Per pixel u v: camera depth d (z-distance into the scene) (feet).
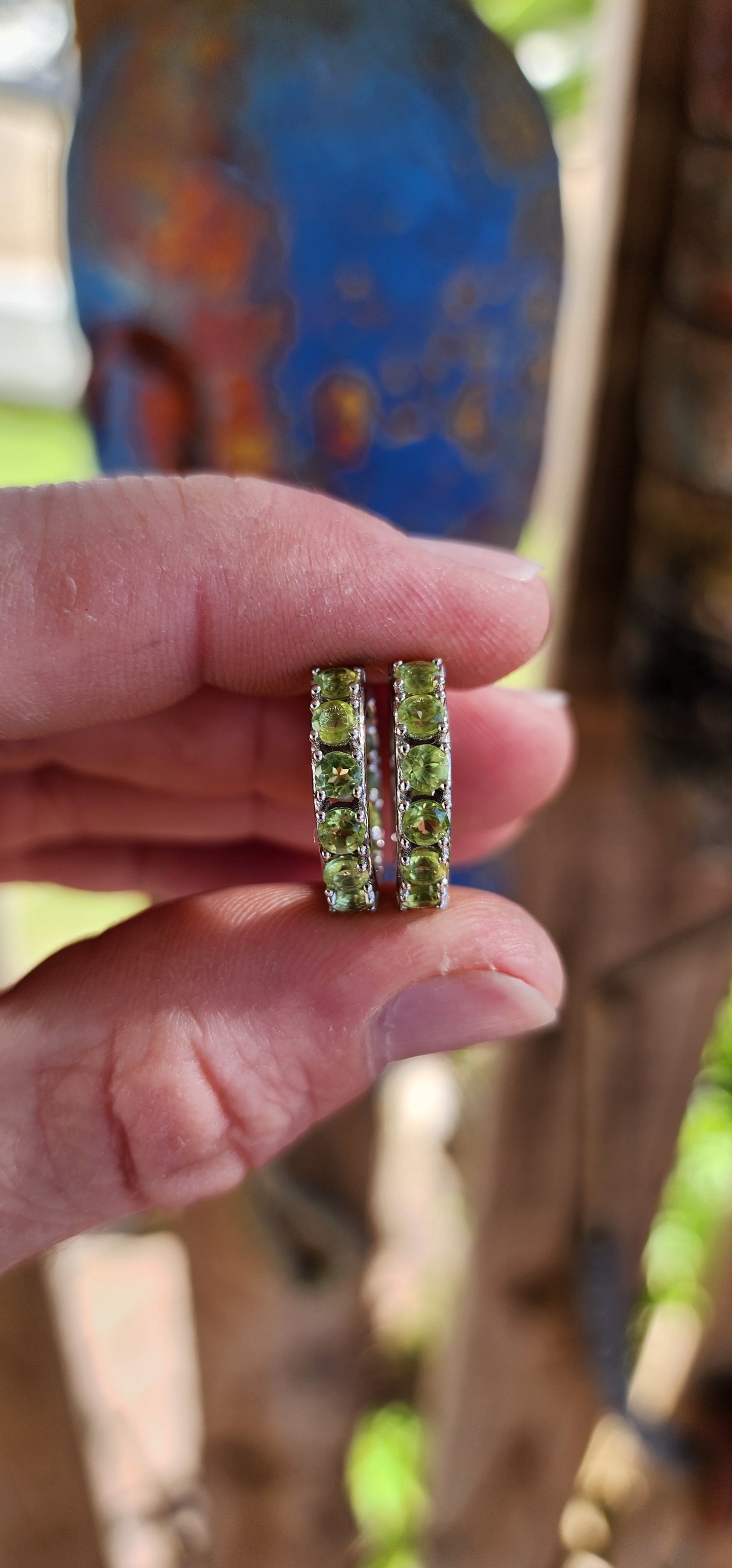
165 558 0.25
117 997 0.27
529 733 0.33
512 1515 0.66
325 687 0.26
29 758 0.35
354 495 0.33
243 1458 0.61
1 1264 0.27
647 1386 0.62
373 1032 0.26
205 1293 0.55
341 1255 0.52
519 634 0.28
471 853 0.38
